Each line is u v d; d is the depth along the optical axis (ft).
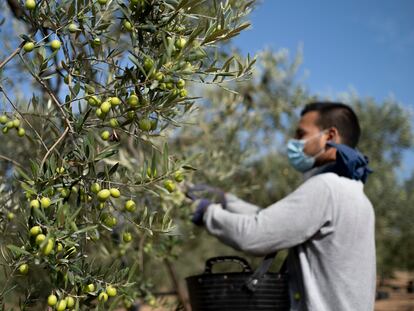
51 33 3.97
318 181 6.63
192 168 4.16
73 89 4.03
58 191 4.02
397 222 32.78
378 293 34.53
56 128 4.44
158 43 4.05
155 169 4.08
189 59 3.85
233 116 13.21
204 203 7.29
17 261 4.07
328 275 6.38
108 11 4.16
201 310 6.84
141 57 3.98
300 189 6.66
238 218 6.79
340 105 7.80
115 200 5.79
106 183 4.10
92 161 4.00
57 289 4.00
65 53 4.04
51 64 4.01
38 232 3.71
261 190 18.92
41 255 3.70
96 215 4.07
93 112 4.46
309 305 6.32
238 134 12.96
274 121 15.98
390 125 31.48
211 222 7.09
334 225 6.46
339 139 7.62
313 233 6.47
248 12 4.33
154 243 9.10
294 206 6.52
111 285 4.26
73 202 4.53
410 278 43.09
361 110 31.12
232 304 6.62
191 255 17.93
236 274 6.66
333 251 6.41
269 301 6.61
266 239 6.50
